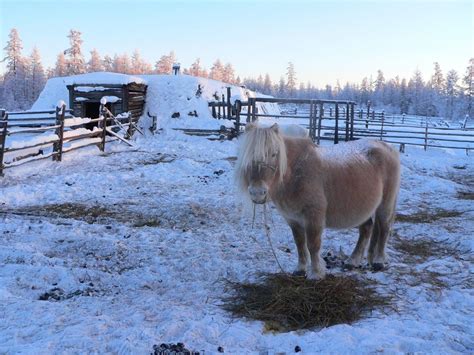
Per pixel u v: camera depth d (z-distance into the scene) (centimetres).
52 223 790
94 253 649
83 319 421
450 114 10062
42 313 433
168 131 2161
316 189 494
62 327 405
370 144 584
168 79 2458
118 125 1844
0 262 587
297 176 491
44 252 643
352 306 464
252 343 388
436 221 898
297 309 449
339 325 417
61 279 540
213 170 1366
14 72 6750
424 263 634
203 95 2470
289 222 526
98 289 523
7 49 6744
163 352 352
